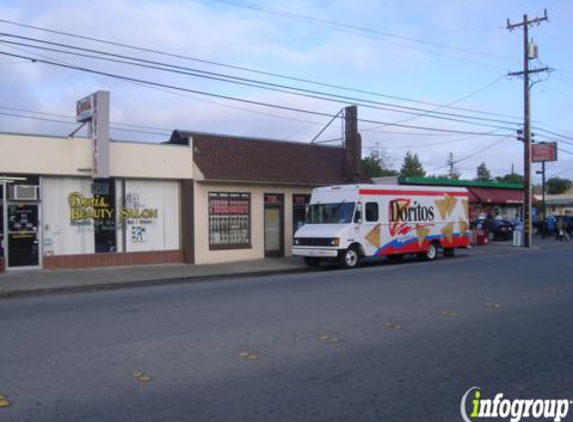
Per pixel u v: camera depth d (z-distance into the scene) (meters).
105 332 8.80
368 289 13.61
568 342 8.12
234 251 22.36
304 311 10.55
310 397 5.74
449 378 6.41
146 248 20.59
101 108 18.41
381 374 6.54
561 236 38.56
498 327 9.11
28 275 17.16
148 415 5.25
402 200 22.12
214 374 6.53
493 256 25.23
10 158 17.58
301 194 24.67
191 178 21.09
